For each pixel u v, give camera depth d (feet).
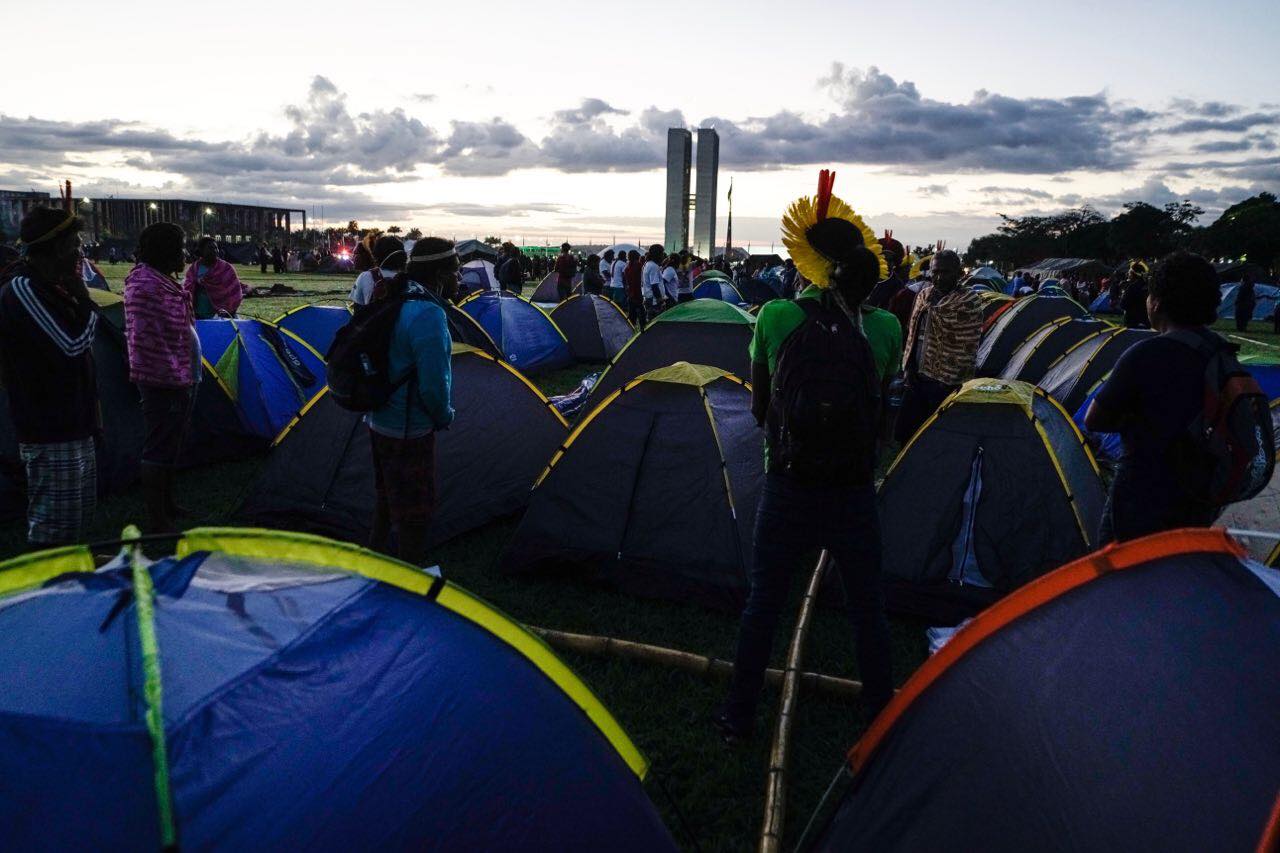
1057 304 44.45
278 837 4.87
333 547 7.07
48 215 12.66
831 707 11.94
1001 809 6.23
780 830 8.99
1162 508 9.76
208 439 22.49
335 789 5.25
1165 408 9.66
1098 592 7.07
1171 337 9.75
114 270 140.56
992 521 14.80
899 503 15.40
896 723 8.16
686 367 16.33
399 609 6.89
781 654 13.33
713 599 14.61
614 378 29.81
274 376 24.91
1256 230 245.24
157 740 4.79
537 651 7.59
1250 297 77.46
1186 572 6.73
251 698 5.41
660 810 9.66
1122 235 308.19
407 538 13.03
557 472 16.26
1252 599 6.21
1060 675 6.63
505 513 18.75
